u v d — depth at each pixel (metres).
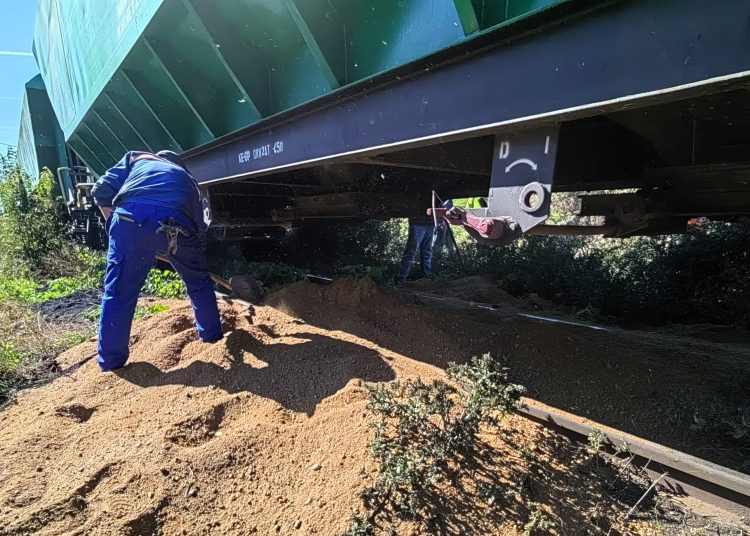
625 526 2.11
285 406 3.03
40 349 4.34
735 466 2.42
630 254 6.38
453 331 3.83
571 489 2.30
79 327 4.97
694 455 2.52
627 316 5.40
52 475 2.57
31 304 5.80
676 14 1.56
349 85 2.89
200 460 2.54
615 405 2.96
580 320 4.83
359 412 2.74
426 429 2.47
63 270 8.26
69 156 12.52
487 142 3.98
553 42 1.92
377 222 9.84
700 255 5.60
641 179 3.68
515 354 3.48
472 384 2.49
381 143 2.88
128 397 3.35
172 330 4.36
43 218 9.16
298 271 6.82
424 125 2.58
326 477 2.40
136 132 6.89
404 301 4.49
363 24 2.88
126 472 2.48
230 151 4.88
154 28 4.36
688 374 3.19
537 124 2.10
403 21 2.62
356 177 5.57
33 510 2.27
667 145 2.88
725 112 2.52
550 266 6.54
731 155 2.69
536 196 2.16
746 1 1.40
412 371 3.28
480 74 2.24
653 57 1.63
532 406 2.82
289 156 3.86
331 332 4.02
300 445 2.65
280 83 3.89
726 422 2.59
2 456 2.71
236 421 2.95
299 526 2.18
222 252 8.30
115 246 3.52
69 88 8.73
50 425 3.00
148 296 5.95
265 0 3.36
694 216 3.76
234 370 3.49
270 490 2.40
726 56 1.46
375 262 9.01
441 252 8.82
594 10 1.76
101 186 3.73
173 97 5.63
